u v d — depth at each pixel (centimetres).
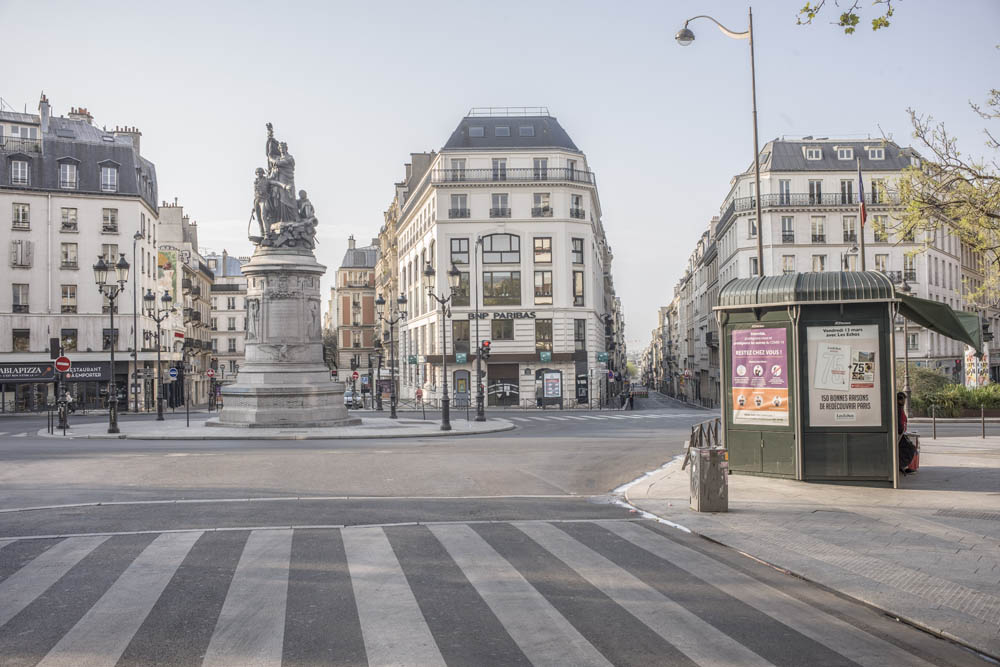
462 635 650
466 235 6072
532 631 660
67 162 6084
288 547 974
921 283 5941
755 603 743
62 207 6053
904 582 802
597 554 939
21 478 1652
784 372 1511
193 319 8569
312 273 3341
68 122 6731
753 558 920
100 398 6072
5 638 646
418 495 1419
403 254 8162
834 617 705
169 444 2589
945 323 1630
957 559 895
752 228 6272
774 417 1522
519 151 6091
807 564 875
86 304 6069
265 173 3391
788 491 1375
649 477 1616
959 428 2934
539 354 6006
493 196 6084
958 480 1516
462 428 3303
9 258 5853
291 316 3294
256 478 1636
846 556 911
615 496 1405
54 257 5997
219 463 1898
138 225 6294
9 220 5869
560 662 591
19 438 2966
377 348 9175
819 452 1473
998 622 681
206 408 7038
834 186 6156
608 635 651
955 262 6775
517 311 6022
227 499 1362
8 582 820
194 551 955
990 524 1087
